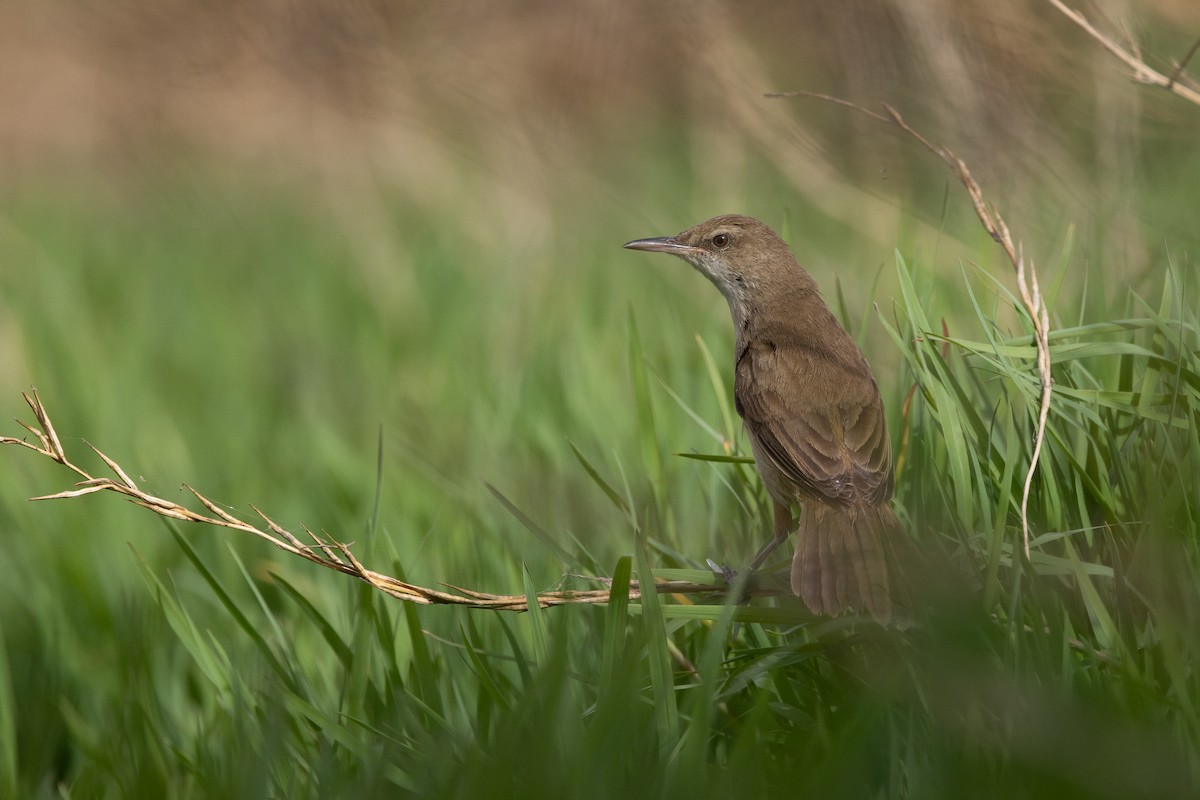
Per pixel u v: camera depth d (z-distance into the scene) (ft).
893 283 41.29
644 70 62.18
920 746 21.21
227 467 44.01
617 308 52.21
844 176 42.37
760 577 26.23
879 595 23.90
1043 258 36.35
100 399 48.65
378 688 27.43
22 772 29.35
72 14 96.78
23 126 101.45
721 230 33.60
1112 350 25.68
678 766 20.81
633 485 33.53
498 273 60.18
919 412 27.89
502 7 62.95
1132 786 19.03
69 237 86.33
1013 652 21.36
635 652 21.12
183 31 74.49
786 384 29.07
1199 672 20.45
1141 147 37.83
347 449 42.63
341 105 68.23
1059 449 25.55
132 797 23.70
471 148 61.98
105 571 35.65
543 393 41.47
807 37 46.60
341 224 77.30
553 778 20.11
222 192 88.02
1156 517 22.26
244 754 22.88
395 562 27.17
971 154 37.70
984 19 37.68
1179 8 40.04
